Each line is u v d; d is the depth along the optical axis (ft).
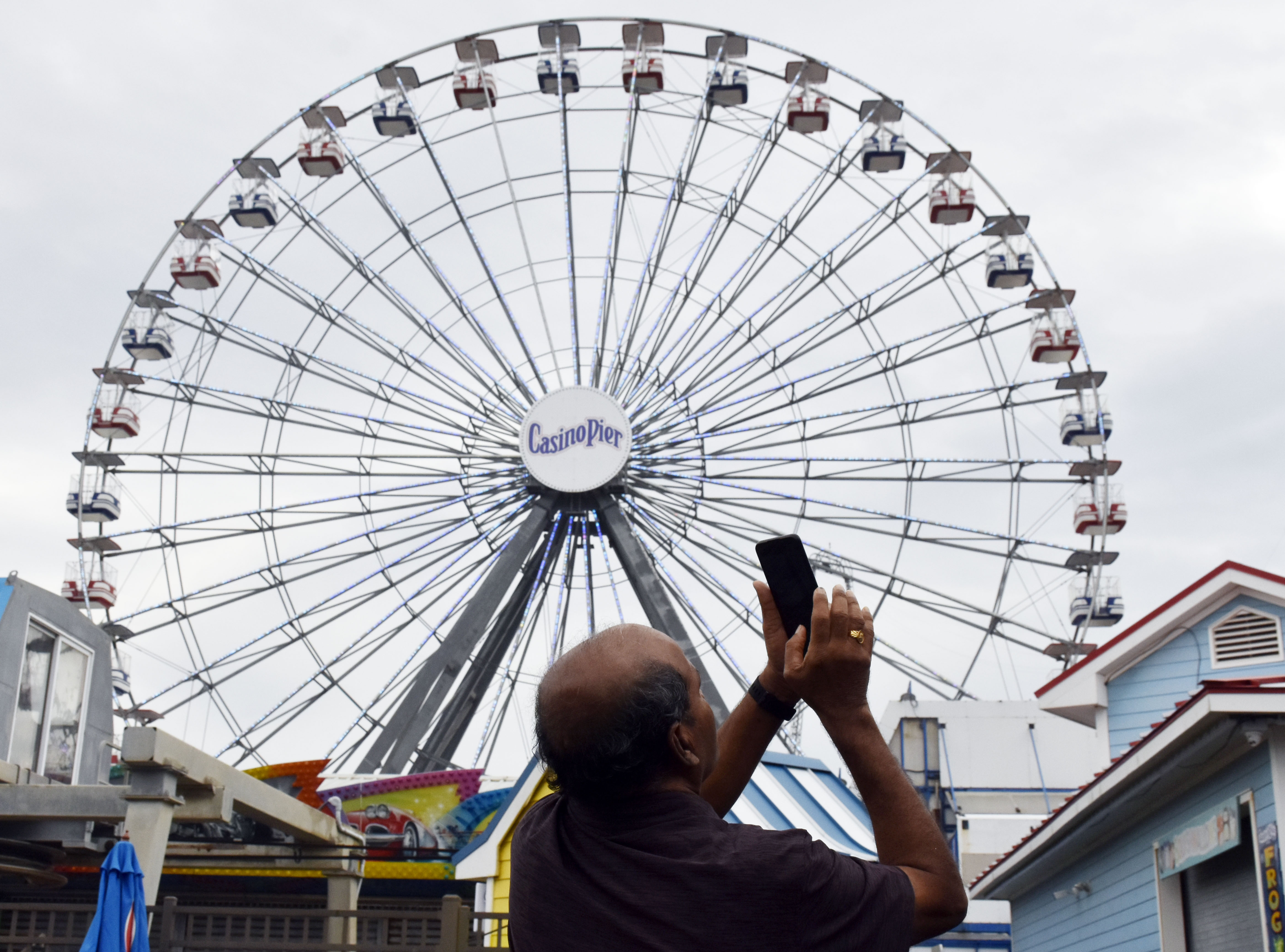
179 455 111.14
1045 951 59.00
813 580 8.85
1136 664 54.85
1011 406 110.93
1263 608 51.19
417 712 93.09
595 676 8.14
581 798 8.18
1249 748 35.53
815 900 7.30
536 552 106.52
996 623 108.06
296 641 106.22
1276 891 33.71
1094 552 106.42
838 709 8.09
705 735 8.43
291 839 63.77
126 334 111.45
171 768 46.60
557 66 114.62
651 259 111.65
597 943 7.48
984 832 96.53
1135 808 44.75
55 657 57.57
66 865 61.00
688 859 7.56
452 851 82.58
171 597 106.83
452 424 111.86
